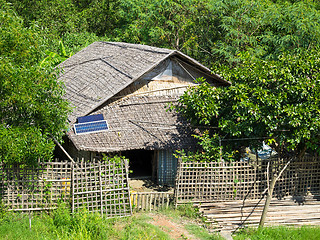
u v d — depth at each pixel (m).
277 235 11.80
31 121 10.96
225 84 19.34
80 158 16.92
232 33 23.84
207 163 12.89
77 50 29.00
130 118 16.08
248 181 13.20
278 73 12.92
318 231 12.12
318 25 21.47
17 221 10.91
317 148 13.67
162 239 10.58
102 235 10.46
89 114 15.87
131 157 18.19
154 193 12.73
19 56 10.32
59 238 9.82
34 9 30.53
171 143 15.43
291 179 13.60
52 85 10.87
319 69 13.08
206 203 12.96
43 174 11.59
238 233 12.15
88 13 36.50
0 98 9.92
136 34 29.19
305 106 12.55
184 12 27.95
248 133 13.17
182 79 18.42
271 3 25.34
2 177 11.27
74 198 11.77
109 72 18.23
